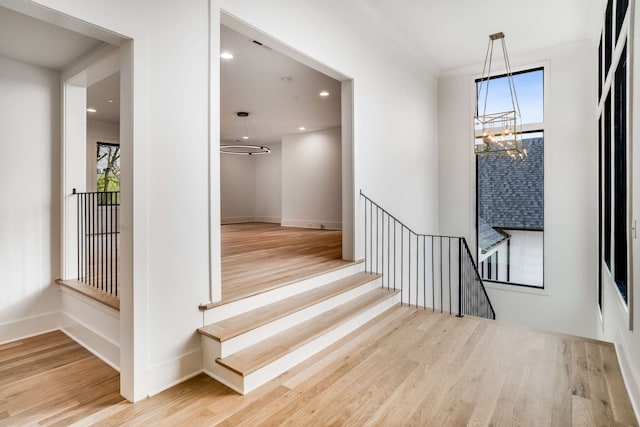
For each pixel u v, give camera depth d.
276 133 8.97
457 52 5.42
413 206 5.44
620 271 3.07
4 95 3.14
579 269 5.14
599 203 4.60
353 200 4.10
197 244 2.49
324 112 6.70
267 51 4.00
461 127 6.10
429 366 2.57
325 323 2.99
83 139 3.54
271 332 2.71
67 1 1.86
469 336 3.13
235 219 10.28
